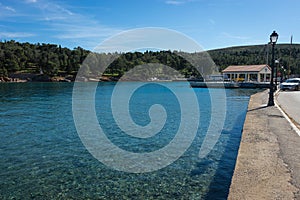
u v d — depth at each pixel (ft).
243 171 14.88
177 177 21.89
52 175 22.62
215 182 20.70
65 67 279.69
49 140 34.73
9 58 271.49
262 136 23.20
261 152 18.43
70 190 19.77
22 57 290.35
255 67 202.90
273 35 46.42
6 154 28.50
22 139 35.27
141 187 20.11
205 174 22.39
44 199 18.44
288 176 14.20
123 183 20.92
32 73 278.67
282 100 62.03
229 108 66.69
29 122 48.44
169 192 19.11
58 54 303.68
